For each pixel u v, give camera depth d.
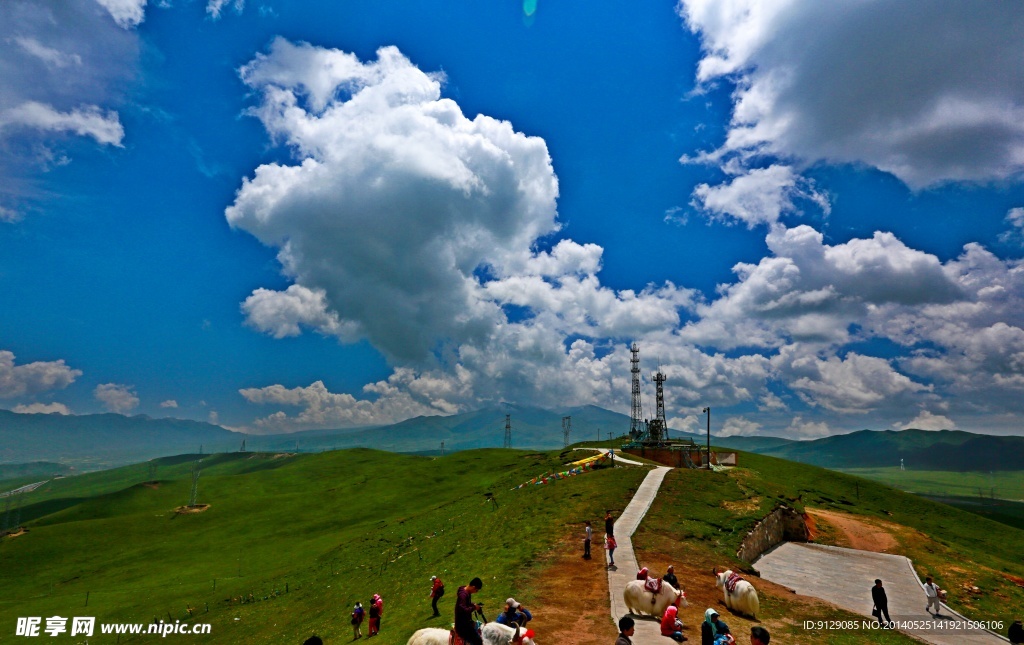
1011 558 77.50
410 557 53.78
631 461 89.81
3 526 141.12
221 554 95.31
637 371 129.38
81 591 80.06
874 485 106.19
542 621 22.23
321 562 71.81
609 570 30.55
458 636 16.80
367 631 31.05
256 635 45.06
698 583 30.19
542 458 132.00
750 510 52.50
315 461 196.25
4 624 62.09
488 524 54.56
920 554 57.34
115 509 149.62
